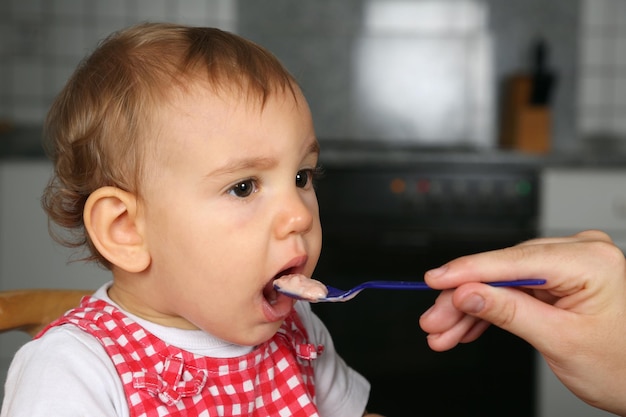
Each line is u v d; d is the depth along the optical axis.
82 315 0.85
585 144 3.47
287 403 0.91
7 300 1.00
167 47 0.86
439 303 0.77
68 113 0.88
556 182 2.72
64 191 0.90
